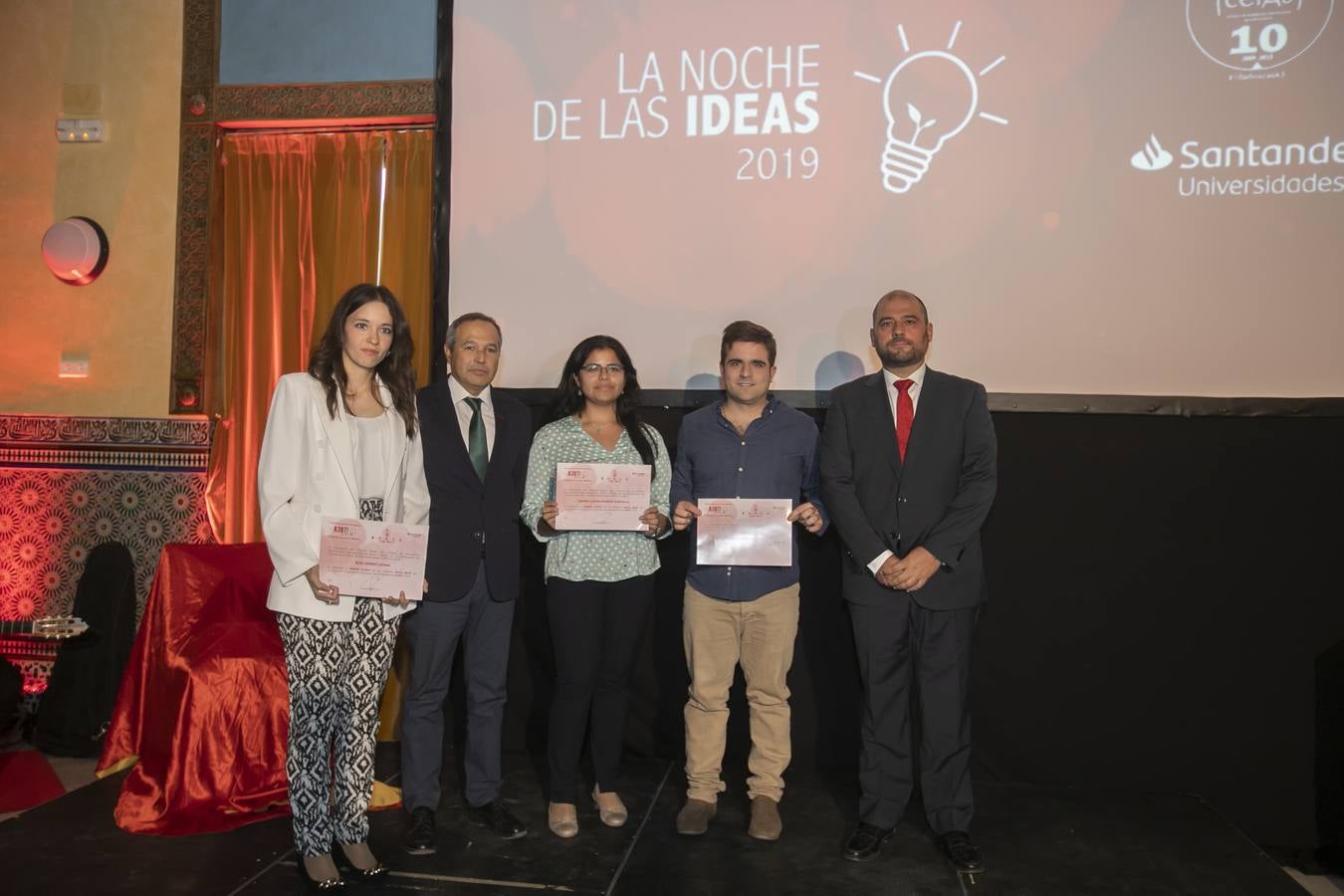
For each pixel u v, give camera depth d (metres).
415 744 2.70
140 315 3.91
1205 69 3.15
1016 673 3.25
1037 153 3.24
